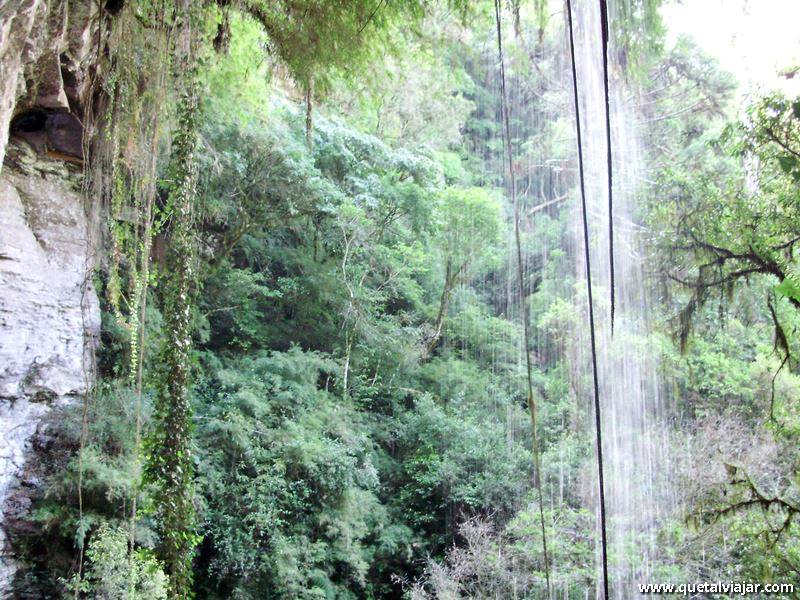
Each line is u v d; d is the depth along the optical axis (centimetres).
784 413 855
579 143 361
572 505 1084
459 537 1166
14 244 789
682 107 1253
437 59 780
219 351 1255
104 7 591
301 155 1279
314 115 1345
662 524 934
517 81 1775
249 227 1284
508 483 1173
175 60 559
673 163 1131
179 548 481
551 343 1475
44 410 805
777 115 663
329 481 1064
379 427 1356
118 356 883
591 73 912
